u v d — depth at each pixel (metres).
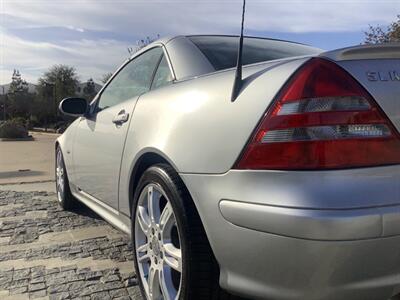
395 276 1.72
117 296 2.84
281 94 1.82
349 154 1.72
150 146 2.47
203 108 2.17
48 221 4.57
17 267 3.33
